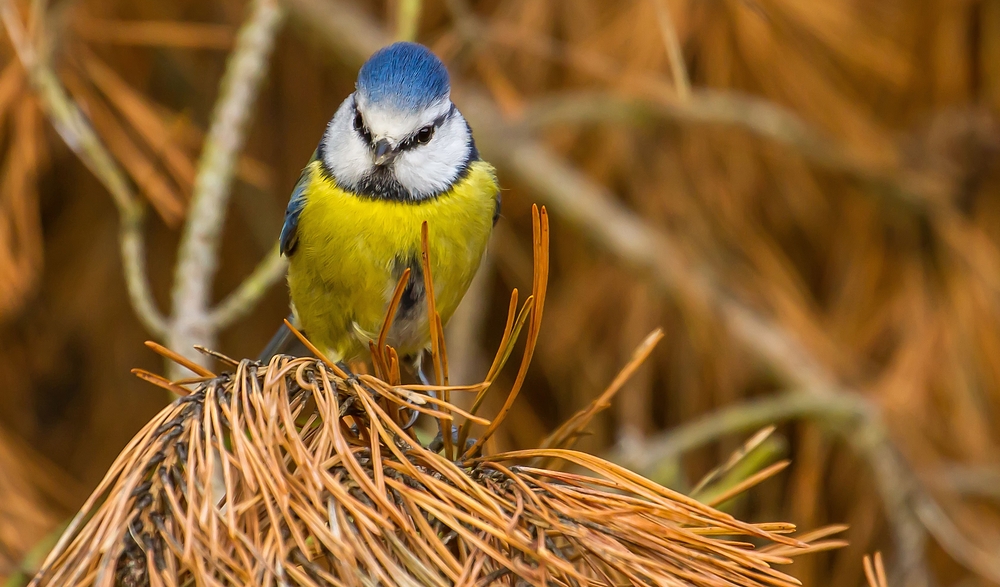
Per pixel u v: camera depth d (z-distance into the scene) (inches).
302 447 105.3
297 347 110.1
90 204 111.7
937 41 110.9
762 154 111.4
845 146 110.8
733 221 111.4
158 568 104.9
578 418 106.5
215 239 109.3
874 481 110.5
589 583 105.2
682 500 105.3
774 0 110.5
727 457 111.1
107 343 111.7
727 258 111.3
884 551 110.5
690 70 111.2
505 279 112.1
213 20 111.7
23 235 109.3
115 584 105.0
